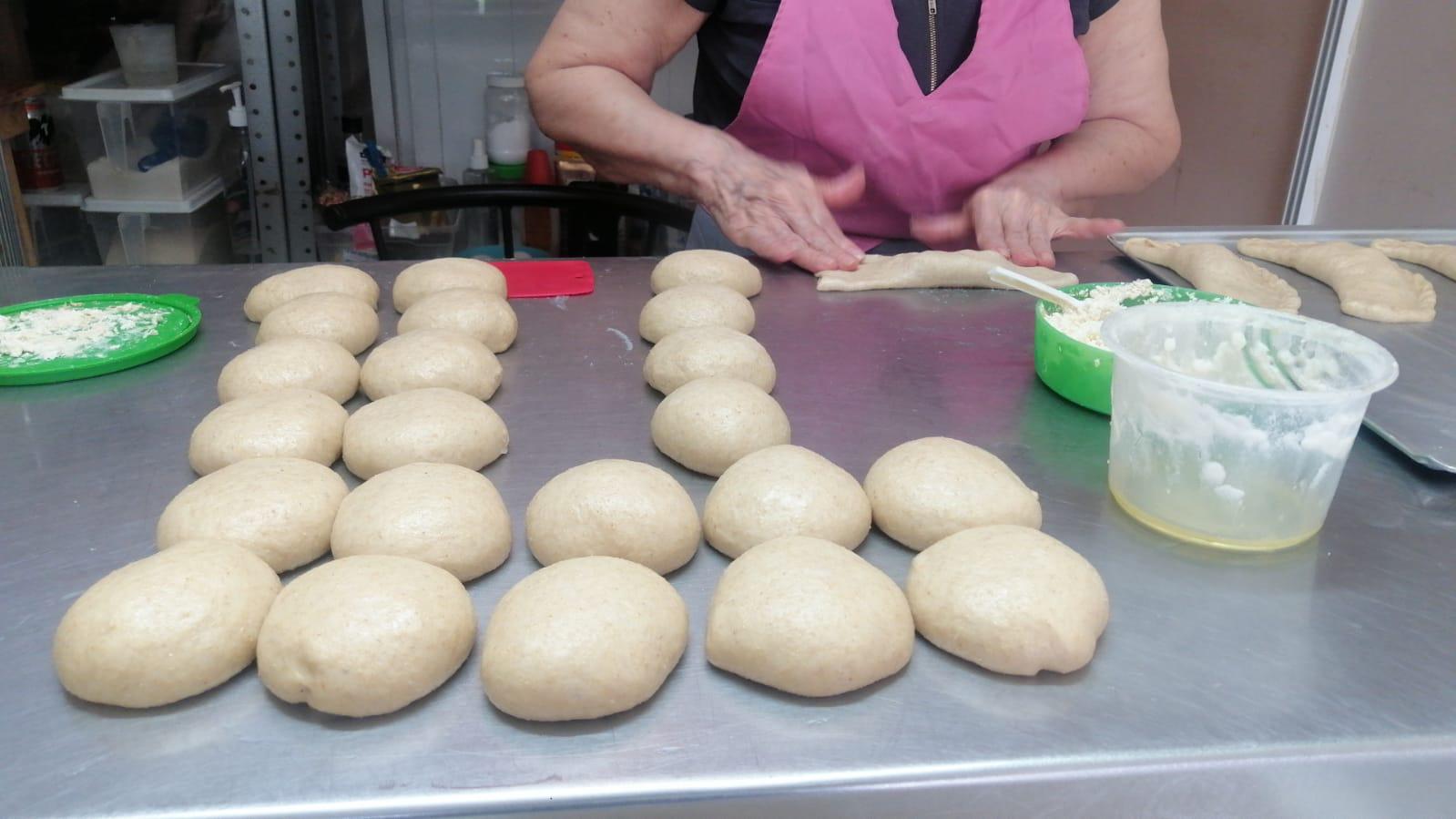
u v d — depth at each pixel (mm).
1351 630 927
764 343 1581
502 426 1243
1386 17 2584
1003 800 748
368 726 805
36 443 1233
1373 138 2672
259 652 843
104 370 1412
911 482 1082
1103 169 2041
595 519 1009
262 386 1319
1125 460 1122
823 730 802
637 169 1950
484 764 761
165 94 2406
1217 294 1592
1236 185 3184
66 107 2477
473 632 897
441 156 3299
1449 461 1182
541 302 1747
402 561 925
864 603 865
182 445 1239
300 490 1052
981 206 1943
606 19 1903
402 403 1243
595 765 760
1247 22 3033
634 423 1332
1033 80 1929
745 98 1976
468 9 3100
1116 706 825
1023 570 900
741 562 951
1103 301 1499
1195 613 949
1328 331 1174
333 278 1665
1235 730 793
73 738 782
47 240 2596
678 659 886
